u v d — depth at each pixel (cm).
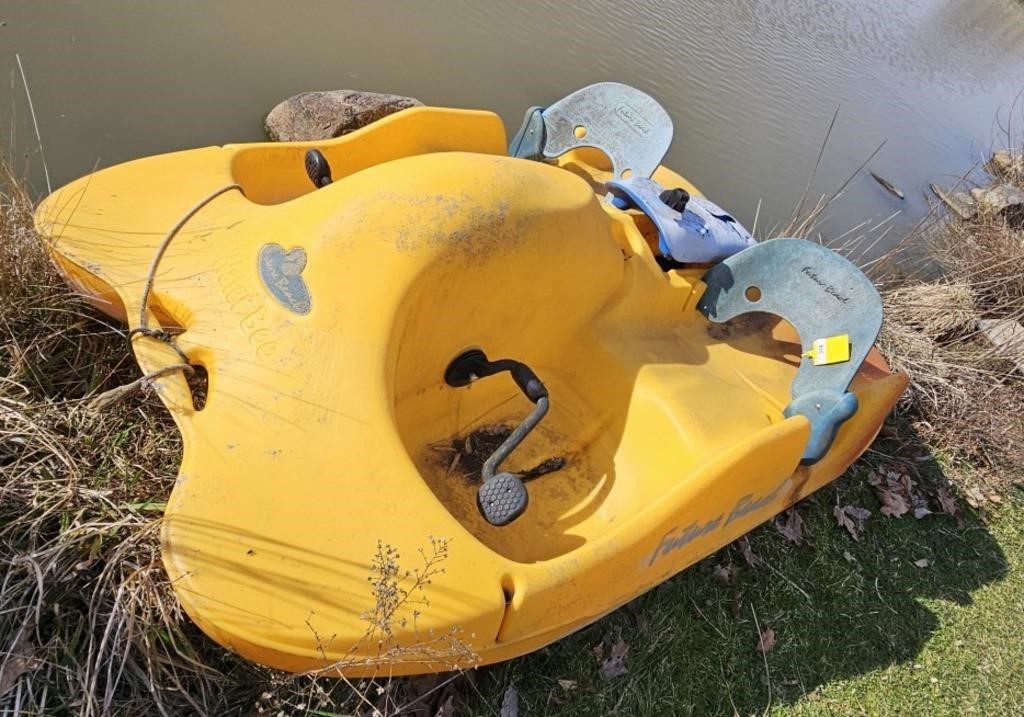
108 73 384
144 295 185
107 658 168
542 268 208
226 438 163
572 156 339
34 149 331
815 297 257
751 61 739
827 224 566
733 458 207
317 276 181
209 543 150
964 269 472
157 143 362
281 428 165
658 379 230
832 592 277
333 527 158
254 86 418
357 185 194
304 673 158
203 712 171
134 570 176
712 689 235
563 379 237
